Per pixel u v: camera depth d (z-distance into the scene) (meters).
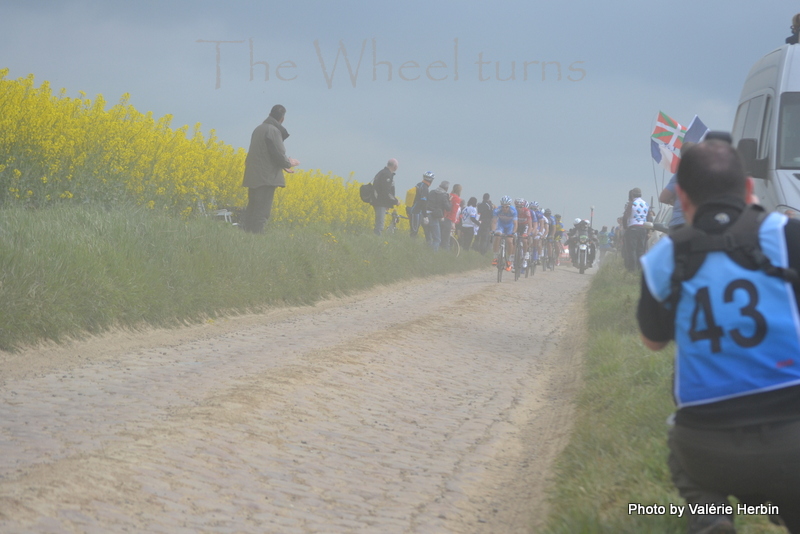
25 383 20.36
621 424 16.97
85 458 14.24
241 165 56.78
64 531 11.07
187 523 11.92
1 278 24.66
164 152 46.28
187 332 30.23
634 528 11.10
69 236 30.05
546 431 19.58
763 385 7.82
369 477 15.18
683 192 8.61
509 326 38.44
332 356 26.25
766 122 30.12
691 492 8.84
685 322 8.18
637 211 57.50
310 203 73.06
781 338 7.78
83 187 38.78
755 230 8.09
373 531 12.49
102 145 40.78
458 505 14.08
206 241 38.03
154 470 14.02
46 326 24.66
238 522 12.22
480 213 94.06
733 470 8.05
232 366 23.88
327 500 13.69
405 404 21.38
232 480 14.07
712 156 8.43
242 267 38.12
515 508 14.09
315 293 43.25
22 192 35.69
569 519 11.73
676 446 8.59
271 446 16.34
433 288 56.69
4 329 23.19
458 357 29.05
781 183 27.75
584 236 95.38
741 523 11.37
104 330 27.25
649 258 8.50
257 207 48.78
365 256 55.59
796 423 7.78
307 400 20.41
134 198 43.00
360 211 84.31
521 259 69.00
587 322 38.09
